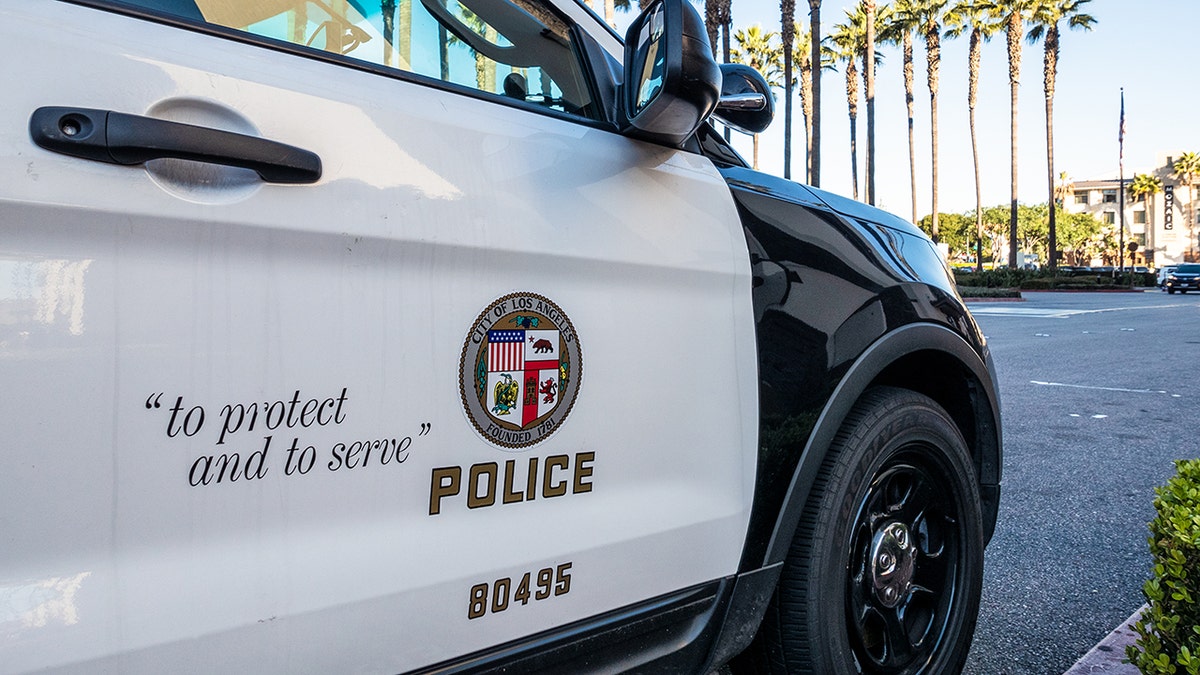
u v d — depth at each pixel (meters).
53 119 0.94
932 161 42.47
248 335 1.07
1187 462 2.06
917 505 2.07
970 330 2.26
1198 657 1.70
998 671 2.40
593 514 1.44
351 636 1.15
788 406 1.74
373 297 1.17
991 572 3.17
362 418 1.16
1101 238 94.44
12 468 0.91
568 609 1.41
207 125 1.06
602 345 1.44
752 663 1.90
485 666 1.29
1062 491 4.28
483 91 1.46
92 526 0.96
